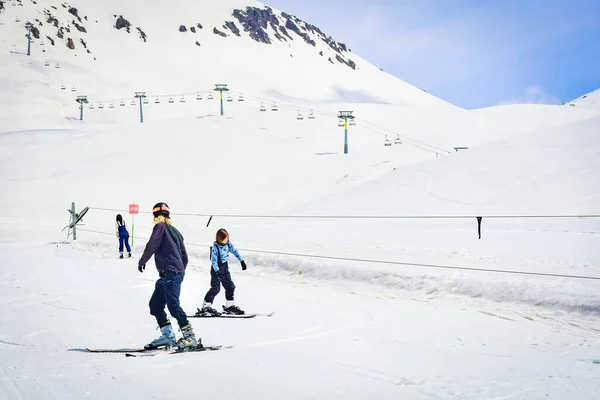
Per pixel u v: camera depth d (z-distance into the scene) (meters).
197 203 48.03
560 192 26.64
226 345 7.18
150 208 46.25
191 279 14.96
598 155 30.86
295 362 6.15
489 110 105.44
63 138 91.62
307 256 16.69
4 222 38.97
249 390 4.94
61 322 8.76
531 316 9.55
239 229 26.67
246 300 11.55
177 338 7.66
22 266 17.56
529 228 20.61
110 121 138.75
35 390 4.85
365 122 95.62
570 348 7.16
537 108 104.31
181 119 96.88
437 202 29.05
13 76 168.38
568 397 4.80
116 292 12.24
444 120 94.56
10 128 117.81
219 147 73.88
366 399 4.73
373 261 15.14
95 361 6.06
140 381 5.18
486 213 25.27
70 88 177.12
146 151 72.12
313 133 84.50
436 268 13.71
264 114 100.69
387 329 8.41
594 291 10.12
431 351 6.89
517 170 31.73
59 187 54.38
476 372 5.80
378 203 31.08
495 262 14.09
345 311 10.16
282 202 46.72
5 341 7.29
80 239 27.17
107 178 58.44
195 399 4.63
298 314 9.83
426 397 4.82
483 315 9.71
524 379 5.49
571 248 15.91
